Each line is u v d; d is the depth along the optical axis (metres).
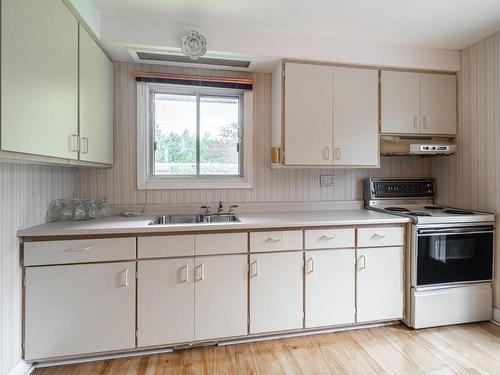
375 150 2.62
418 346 2.11
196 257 2.01
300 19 2.17
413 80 2.69
